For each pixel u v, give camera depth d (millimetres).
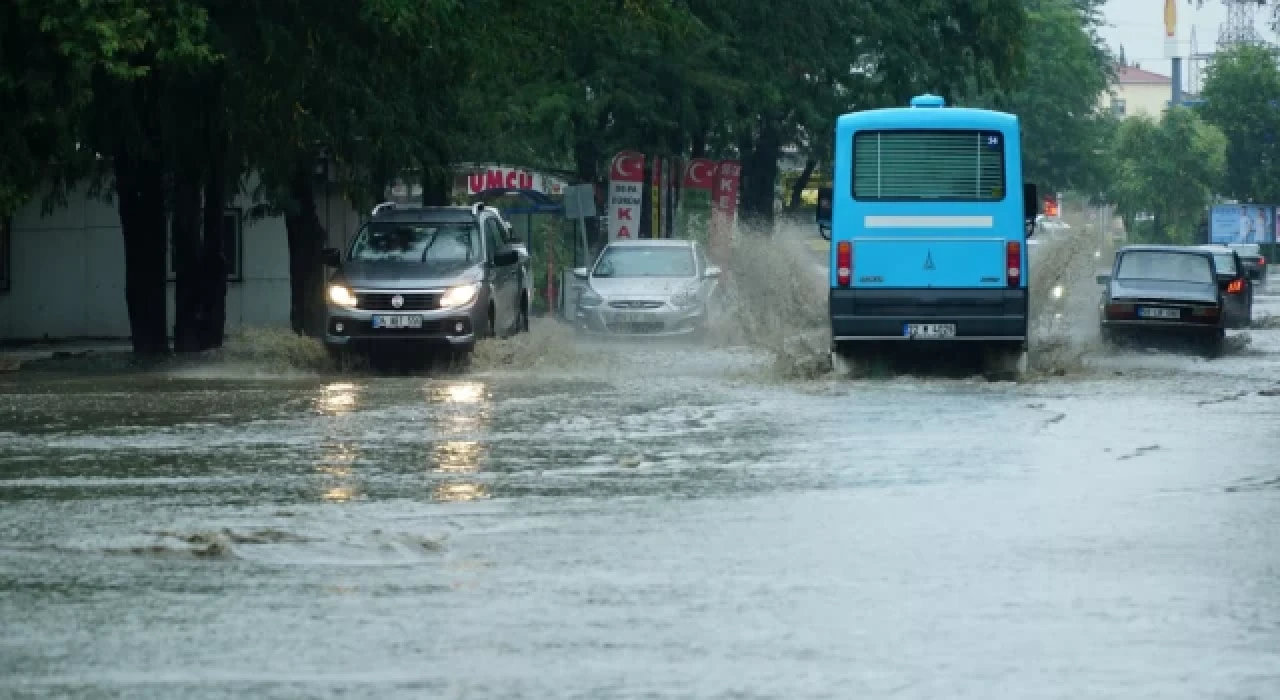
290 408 41625
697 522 24203
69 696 14898
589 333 69812
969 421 37906
